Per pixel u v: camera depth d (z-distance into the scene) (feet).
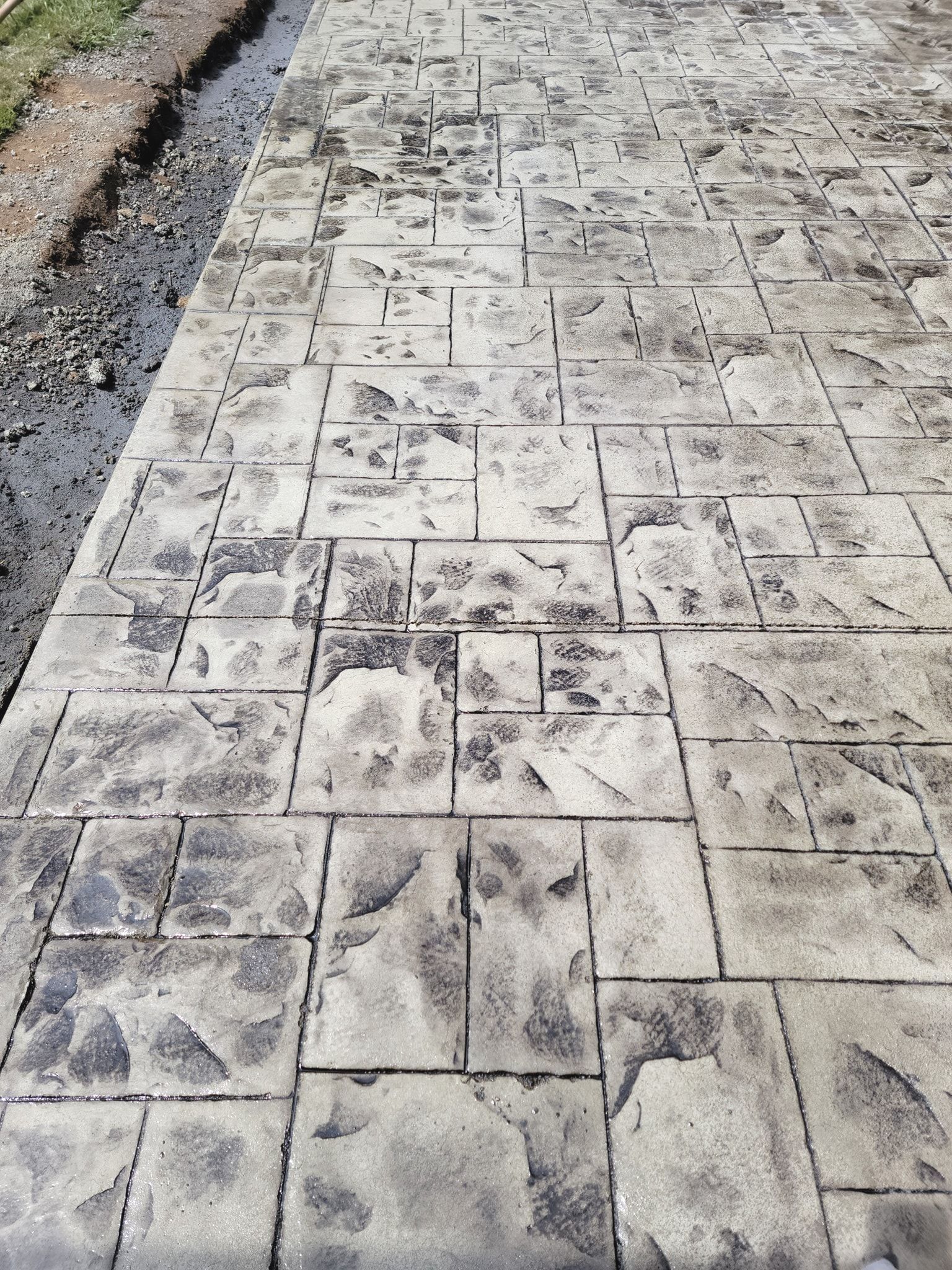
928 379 11.78
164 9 22.20
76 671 8.47
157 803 7.55
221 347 12.17
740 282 13.43
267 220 14.64
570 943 6.80
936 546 9.73
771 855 7.29
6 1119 5.99
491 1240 5.58
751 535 9.82
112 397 12.28
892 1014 6.48
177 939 6.81
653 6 22.35
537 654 8.67
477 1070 6.21
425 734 8.03
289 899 7.00
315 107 17.85
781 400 11.47
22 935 6.82
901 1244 5.59
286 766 7.80
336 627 8.87
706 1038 6.36
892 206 14.99
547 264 13.75
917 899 7.06
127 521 9.86
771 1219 5.67
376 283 13.34
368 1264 5.49
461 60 19.76
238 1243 5.56
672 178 15.74
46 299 13.56
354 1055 6.27
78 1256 5.52
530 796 7.61
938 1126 6.01
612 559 9.54
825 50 20.12
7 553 10.23
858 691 8.39
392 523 9.89
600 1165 5.85
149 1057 6.25
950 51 19.90
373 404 11.36
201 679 8.43
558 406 11.36
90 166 16.02
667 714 8.20
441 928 6.87
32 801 7.57
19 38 19.27
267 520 9.89
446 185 15.53
